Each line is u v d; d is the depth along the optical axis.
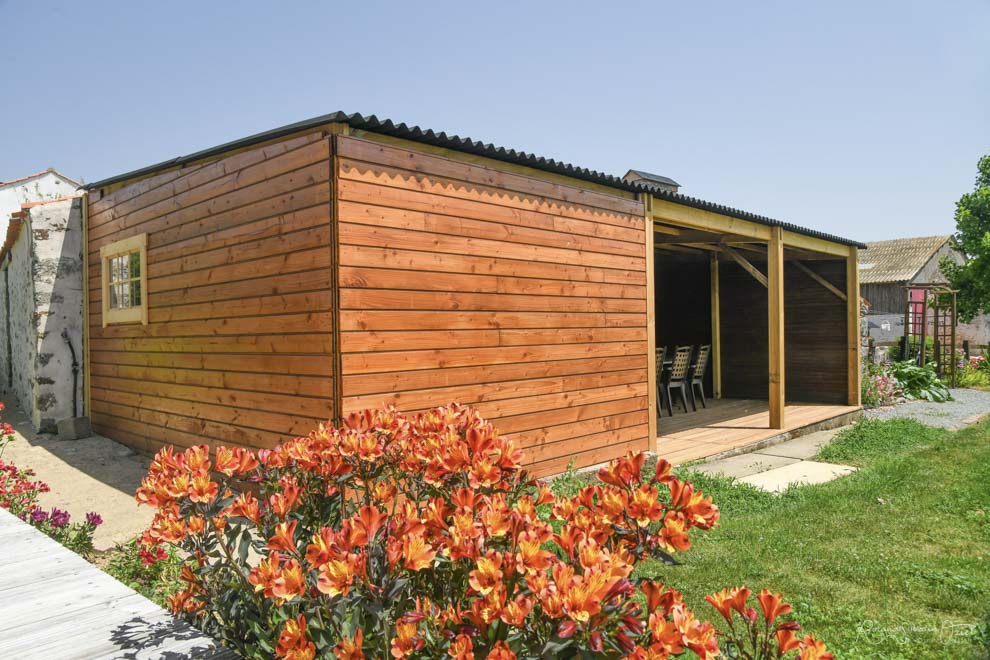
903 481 5.89
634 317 6.56
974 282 21.41
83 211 8.17
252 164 4.93
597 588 1.21
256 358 4.87
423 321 4.56
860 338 11.55
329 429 2.19
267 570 1.46
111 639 1.72
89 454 6.88
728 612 1.46
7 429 5.80
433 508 1.67
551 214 5.65
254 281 4.90
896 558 3.95
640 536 1.55
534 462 5.40
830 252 10.31
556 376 5.64
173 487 1.78
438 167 4.72
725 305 12.31
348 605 1.46
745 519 4.79
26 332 9.07
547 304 5.57
